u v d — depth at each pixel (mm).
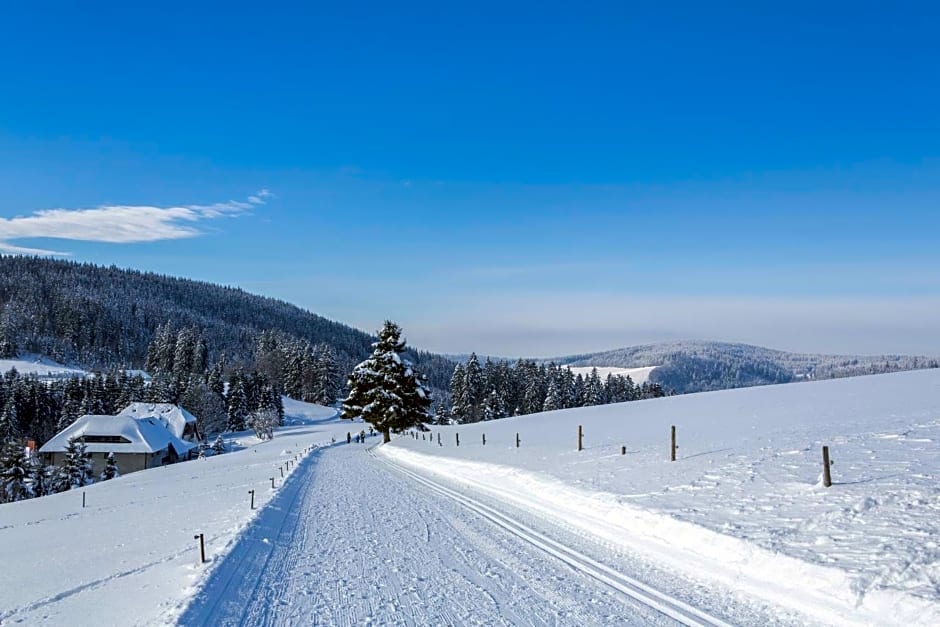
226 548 13422
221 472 49062
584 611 8656
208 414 113500
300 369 154625
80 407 109000
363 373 61312
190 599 9680
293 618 9008
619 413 46844
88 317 187000
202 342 179125
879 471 12859
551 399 107312
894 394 32562
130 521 25172
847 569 8352
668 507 13070
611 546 12281
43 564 17141
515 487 20594
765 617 8016
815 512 10867
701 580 9711
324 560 12719
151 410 100625
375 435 83875
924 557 8102
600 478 17875
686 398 55781
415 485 25641
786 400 36812
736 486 13844
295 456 53312
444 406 111188
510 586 10031
